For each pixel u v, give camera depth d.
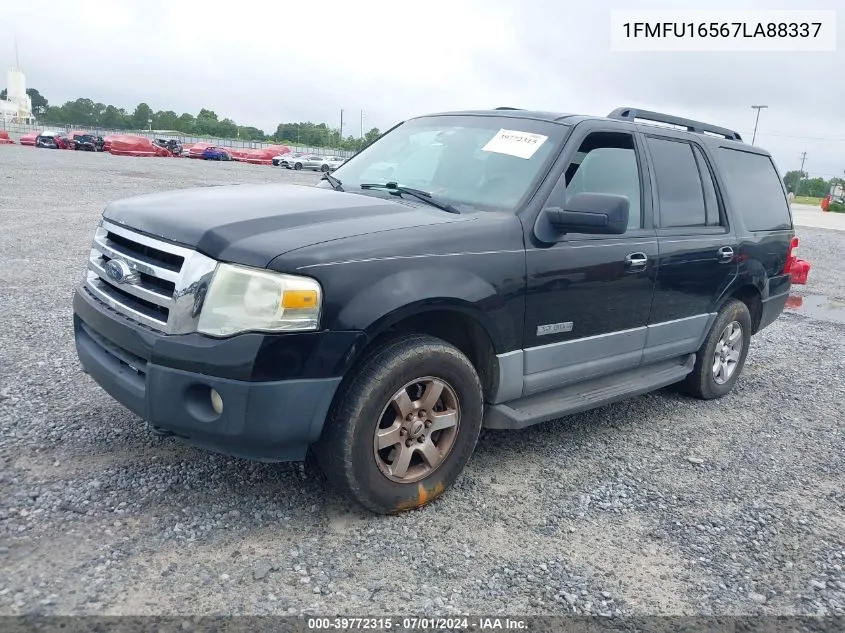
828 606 3.00
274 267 2.85
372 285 3.03
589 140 4.20
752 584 3.11
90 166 28.17
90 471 3.45
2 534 2.87
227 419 2.88
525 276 3.62
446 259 3.30
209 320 2.88
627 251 4.23
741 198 5.58
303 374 2.90
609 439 4.62
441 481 3.48
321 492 3.48
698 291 4.98
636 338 4.50
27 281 7.38
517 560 3.10
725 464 4.38
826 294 11.19
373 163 4.58
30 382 4.52
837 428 5.21
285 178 30.45
